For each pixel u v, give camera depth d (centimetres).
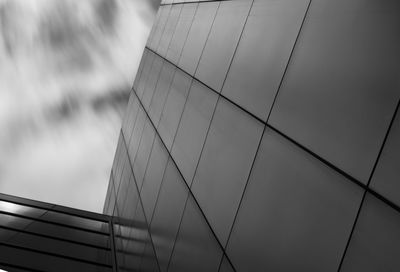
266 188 945
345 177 718
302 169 838
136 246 2089
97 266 2334
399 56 688
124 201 2908
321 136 805
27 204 2905
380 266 604
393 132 654
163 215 1700
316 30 938
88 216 3011
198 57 1822
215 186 1221
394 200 616
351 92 767
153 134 2411
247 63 1245
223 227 1091
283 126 942
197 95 1661
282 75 1016
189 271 1230
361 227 658
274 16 1172
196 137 1523
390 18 734
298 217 808
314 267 723
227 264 1012
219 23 1670
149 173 2228
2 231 2422
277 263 823
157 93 2644
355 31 809
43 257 2269
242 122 1157
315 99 859
